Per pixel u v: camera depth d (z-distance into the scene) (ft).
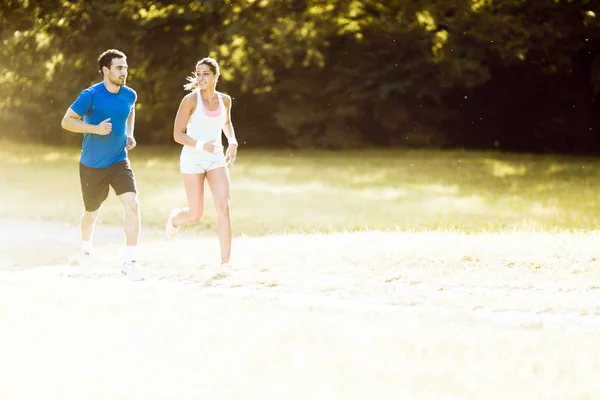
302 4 231.30
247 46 228.63
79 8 241.96
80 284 56.03
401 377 30.25
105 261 67.15
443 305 50.37
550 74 232.32
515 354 34.55
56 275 61.36
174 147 238.89
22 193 126.00
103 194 62.44
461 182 149.69
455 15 224.94
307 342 35.86
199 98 62.28
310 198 121.70
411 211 109.29
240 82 234.58
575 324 44.39
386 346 35.27
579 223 98.94
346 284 56.80
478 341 36.73
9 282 55.47
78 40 244.01
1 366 31.19
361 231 89.71
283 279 58.39
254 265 64.08
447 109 242.99
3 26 248.93
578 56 231.30
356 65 239.50
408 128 244.22
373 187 138.82
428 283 57.98
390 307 49.44
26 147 237.25
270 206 112.88
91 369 30.83
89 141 61.26
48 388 28.27
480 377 30.58
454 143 247.09
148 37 238.48
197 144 62.13
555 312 48.37
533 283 57.26
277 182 144.56
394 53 236.63
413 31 228.84
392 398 27.50
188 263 65.31
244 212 107.24
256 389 28.35
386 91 231.30
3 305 44.09
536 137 242.78
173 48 240.53
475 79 226.17
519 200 122.21
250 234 94.53
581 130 238.68
